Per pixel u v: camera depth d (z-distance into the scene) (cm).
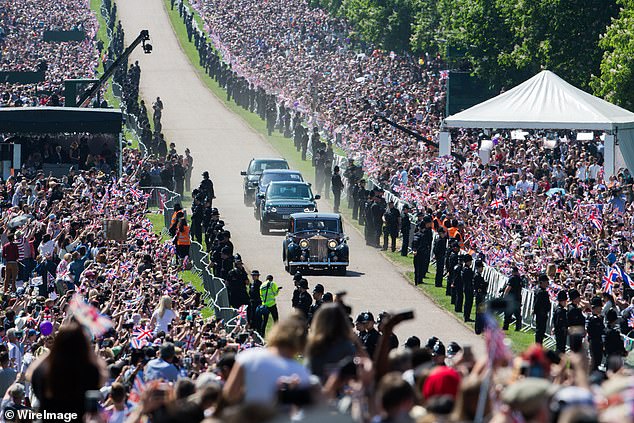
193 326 10419
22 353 11019
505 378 4822
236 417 3894
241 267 13800
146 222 17312
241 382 4750
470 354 5603
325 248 17200
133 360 8088
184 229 17250
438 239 16675
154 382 5631
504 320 14175
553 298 13838
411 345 7906
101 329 5625
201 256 16500
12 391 8081
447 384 4969
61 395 5134
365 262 18562
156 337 9725
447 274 16525
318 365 5194
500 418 4225
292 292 16138
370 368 4747
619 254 15625
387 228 19450
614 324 11188
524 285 14688
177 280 13388
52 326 10781
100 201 18188
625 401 4034
